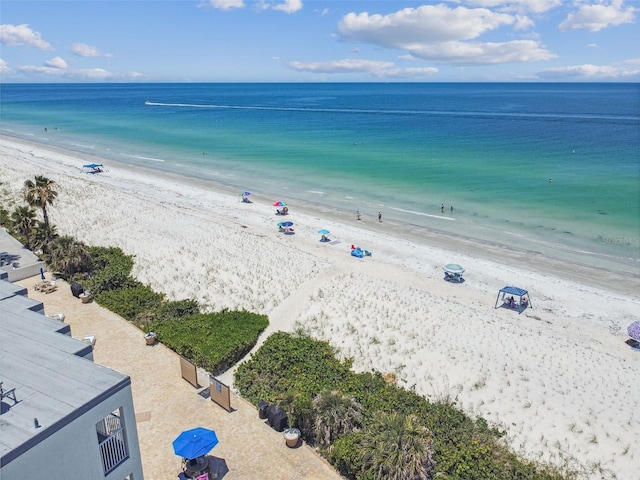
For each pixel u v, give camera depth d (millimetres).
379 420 20328
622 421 22562
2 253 37375
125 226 46719
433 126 133125
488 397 24172
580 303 35812
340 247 45406
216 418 21531
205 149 94500
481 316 32438
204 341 27562
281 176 72438
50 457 11969
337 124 138750
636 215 54281
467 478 18875
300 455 19625
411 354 27562
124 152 90438
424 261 42906
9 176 61906
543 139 106812
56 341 15758
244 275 37344
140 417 21328
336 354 27859
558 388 24844
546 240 47844
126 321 29484
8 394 12898
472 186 66188
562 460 20469
